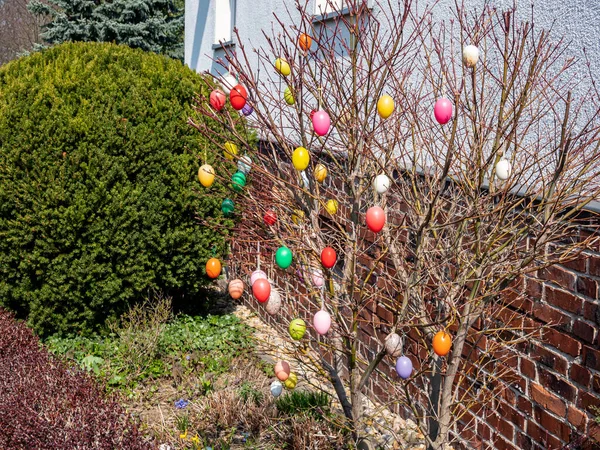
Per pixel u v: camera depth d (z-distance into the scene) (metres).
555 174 2.81
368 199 3.68
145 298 6.16
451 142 2.75
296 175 3.34
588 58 3.26
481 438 3.98
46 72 5.75
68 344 5.82
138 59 6.12
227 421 4.60
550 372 3.43
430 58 4.26
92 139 5.55
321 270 3.41
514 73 2.99
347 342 3.42
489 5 3.86
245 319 6.88
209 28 9.43
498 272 3.11
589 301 3.17
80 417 3.77
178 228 6.01
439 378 3.42
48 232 5.56
